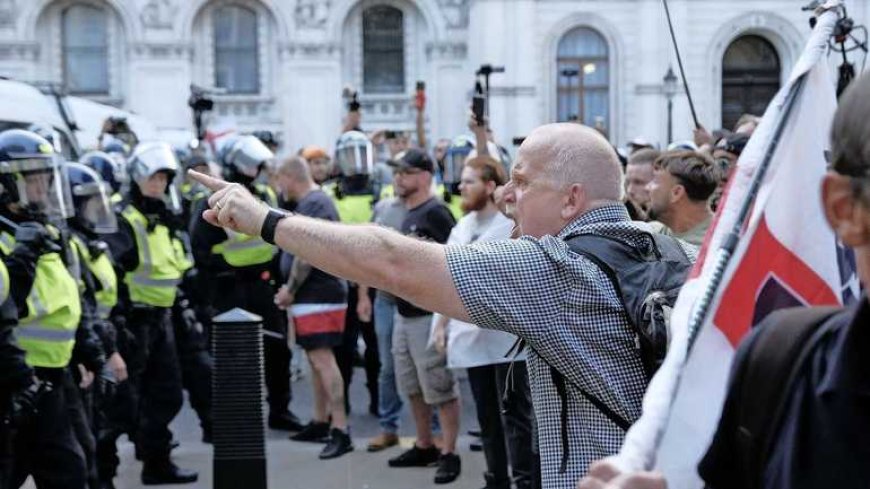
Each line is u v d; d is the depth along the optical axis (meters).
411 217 8.86
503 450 7.41
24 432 6.09
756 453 2.09
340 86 38.28
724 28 36.69
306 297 9.31
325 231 3.36
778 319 2.14
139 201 8.54
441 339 7.95
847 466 1.92
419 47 38.75
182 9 37.47
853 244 1.91
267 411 11.22
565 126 3.72
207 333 10.38
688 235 6.23
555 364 3.37
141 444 8.63
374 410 11.28
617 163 3.69
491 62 36.44
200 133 18.19
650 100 36.88
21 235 5.93
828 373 1.97
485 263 3.32
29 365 5.67
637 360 3.35
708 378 2.44
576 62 37.16
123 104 37.62
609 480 2.05
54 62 37.56
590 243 3.46
